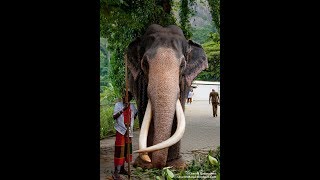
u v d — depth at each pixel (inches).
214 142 367.9
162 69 221.5
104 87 654.5
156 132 215.2
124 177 216.4
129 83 263.9
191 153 301.3
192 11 326.6
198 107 916.6
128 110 211.3
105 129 395.2
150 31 245.1
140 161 231.5
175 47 233.6
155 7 301.4
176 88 221.3
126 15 299.4
